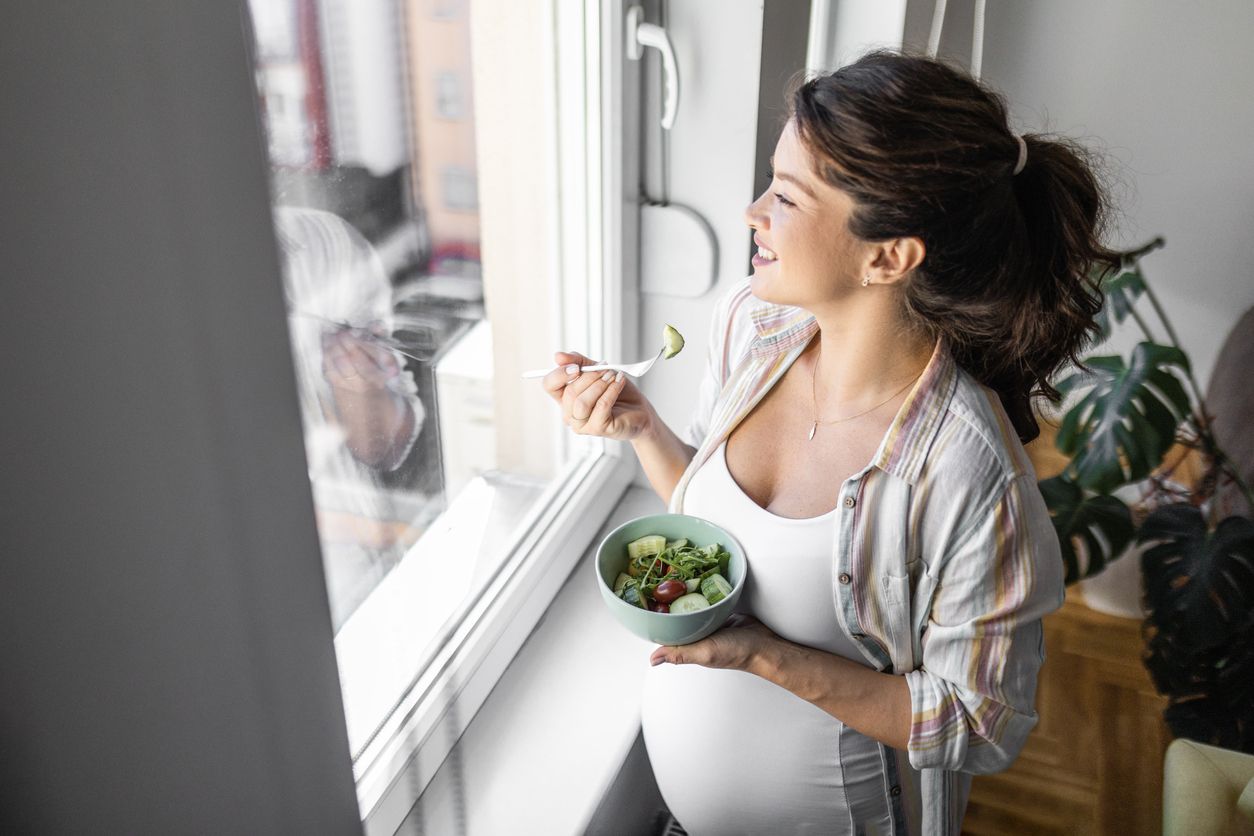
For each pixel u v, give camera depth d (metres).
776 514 1.04
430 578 1.05
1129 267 2.01
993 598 0.96
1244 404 1.99
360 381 0.85
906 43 1.50
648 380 1.72
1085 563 2.13
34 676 0.47
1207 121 1.87
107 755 0.52
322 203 0.75
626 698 1.33
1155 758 1.96
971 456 0.94
